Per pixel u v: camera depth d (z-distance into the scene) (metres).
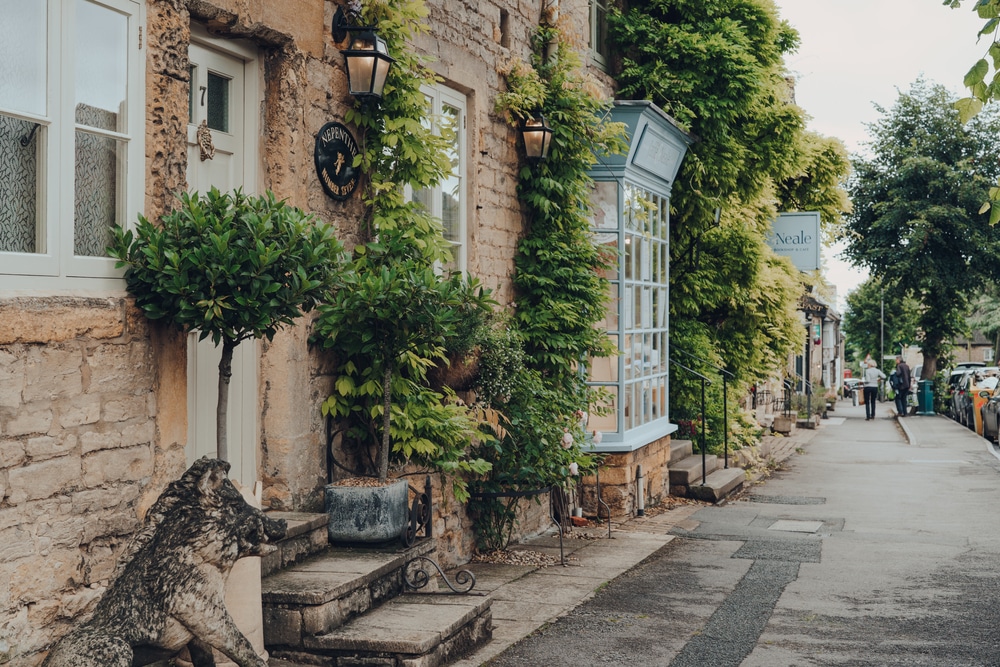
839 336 68.31
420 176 7.58
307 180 6.80
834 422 33.78
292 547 6.26
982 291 46.25
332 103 7.13
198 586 4.41
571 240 10.55
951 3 5.77
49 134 4.71
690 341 15.64
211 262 4.85
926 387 39.12
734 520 12.30
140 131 5.26
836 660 6.40
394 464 7.63
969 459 20.27
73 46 4.84
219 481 4.52
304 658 5.58
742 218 16.06
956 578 8.95
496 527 9.56
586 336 10.46
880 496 14.71
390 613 6.11
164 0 5.36
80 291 4.84
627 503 12.15
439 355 7.47
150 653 4.36
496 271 9.82
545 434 9.48
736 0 14.14
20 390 4.45
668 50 13.57
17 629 4.41
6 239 4.51
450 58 8.77
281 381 6.61
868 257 44.28
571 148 10.49
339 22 7.15
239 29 6.21
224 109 6.50
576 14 11.95
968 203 42.47
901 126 44.28
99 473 4.89
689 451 15.67
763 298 16.91
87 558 4.82
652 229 13.43
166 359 5.32
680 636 6.89
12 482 4.41
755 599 8.05
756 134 15.23
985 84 5.66
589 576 8.72
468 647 6.20
